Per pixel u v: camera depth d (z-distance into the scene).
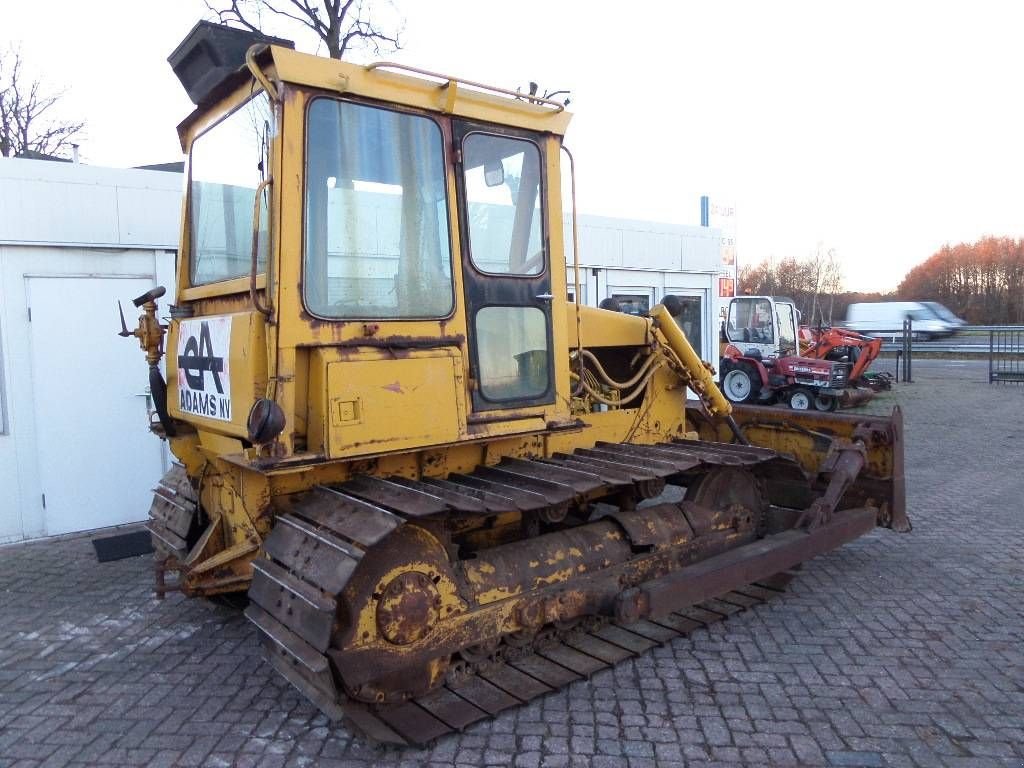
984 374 22.31
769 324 16.20
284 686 3.88
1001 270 47.09
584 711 3.56
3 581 5.47
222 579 3.77
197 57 4.03
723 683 3.83
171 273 6.97
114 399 6.74
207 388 3.75
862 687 3.78
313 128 3.21
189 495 4.48
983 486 8.13
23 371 6.35
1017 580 5.28
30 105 21.11
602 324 4.92
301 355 3.20
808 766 3.13
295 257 3.14
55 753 3.29
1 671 4.07
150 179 6.79
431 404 3.43
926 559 5.74
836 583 5.24
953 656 4.12
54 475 6.50
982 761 3.16
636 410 5.04
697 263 11.59
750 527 5.06
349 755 3.24
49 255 6.41
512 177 3.87
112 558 5.71
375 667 3.18
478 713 3.46
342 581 2.91
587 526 4.34
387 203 3.41
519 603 3.74
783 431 5.75
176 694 3.80
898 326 35.09
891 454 5.37
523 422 3.82
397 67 3.32
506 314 3.81
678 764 3.15
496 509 3.18
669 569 4.50
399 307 3.44
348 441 3.17
